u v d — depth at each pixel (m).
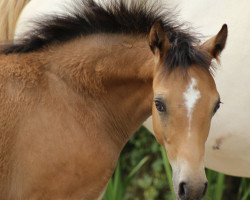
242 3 9.85
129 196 13.31
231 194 13.09
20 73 8.58
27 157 8.41
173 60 7.89
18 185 8.48
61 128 8.48
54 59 8.71
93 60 8.69
